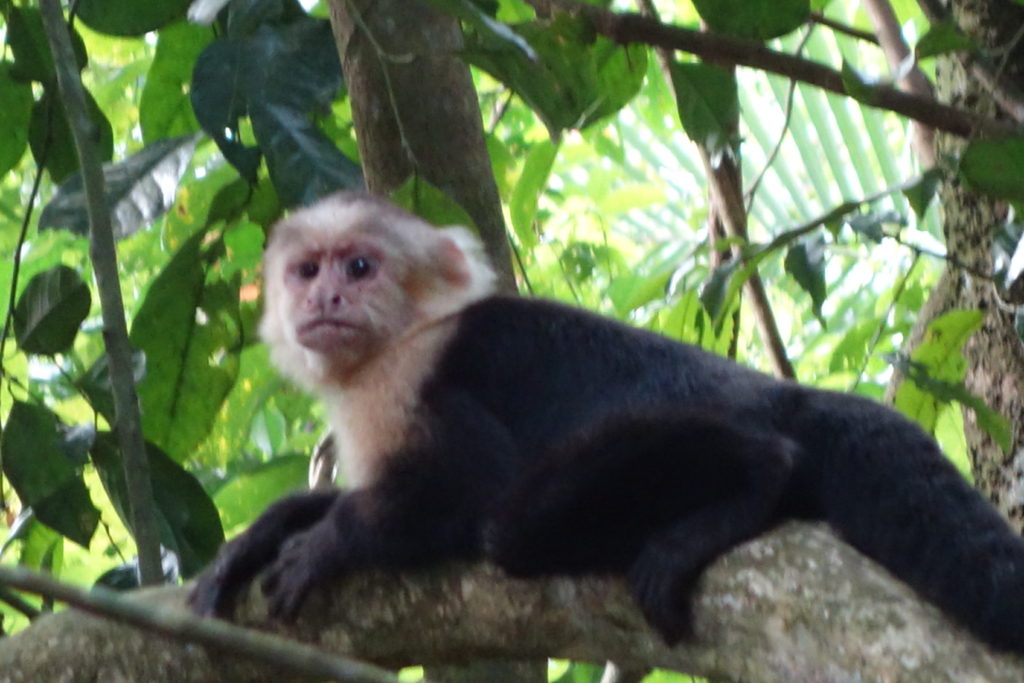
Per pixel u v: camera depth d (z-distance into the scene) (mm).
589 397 7766
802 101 14891
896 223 10062
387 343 8680
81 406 11680
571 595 6711
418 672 10555
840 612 5660
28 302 8906
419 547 7137
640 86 10172
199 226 12406
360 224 9039
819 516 7008
